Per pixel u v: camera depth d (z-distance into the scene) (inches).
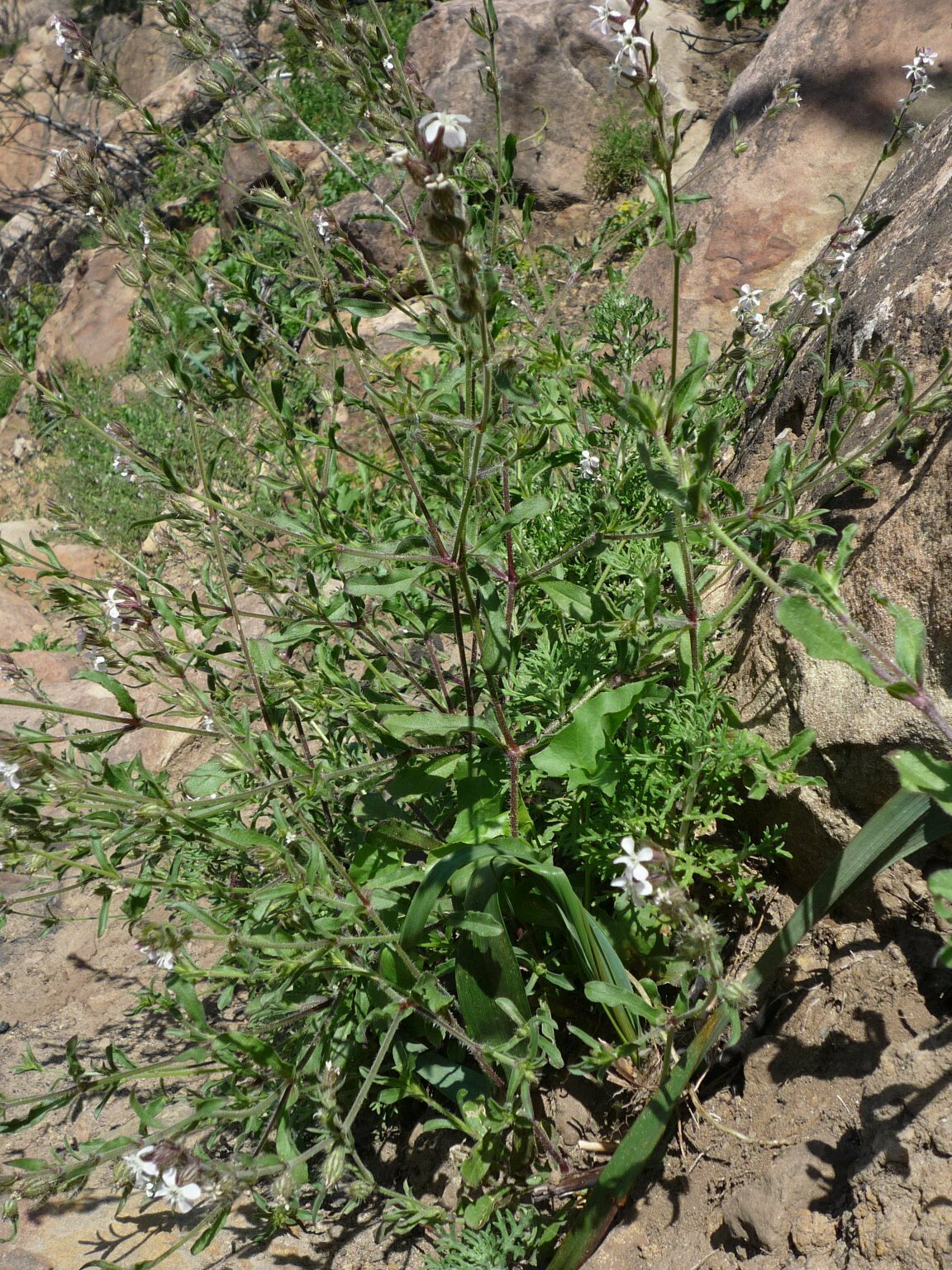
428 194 8.8
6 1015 16.6
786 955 9.9
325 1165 9.1
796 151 21.7
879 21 21.9
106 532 36.3
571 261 14.8
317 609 12.7
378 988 11.3
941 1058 9.2
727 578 14.2
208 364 14.5
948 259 12.8
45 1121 14.1
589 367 14.1
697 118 36.0
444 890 11.7
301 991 12.3
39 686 13.1
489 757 12.3
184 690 14.1
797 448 14.6
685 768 11.7
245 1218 12.1
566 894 10.2
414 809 13.7
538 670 12.3
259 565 14.2
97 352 51.8
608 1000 9.2
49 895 11.1
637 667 11.8
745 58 37.6
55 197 79.1
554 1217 10.5
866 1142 9.1
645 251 14.3
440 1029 11.7
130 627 11.9
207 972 9.5
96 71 13.2
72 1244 11.9
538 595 14.1
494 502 13.6
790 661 11.8
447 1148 11.9
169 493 12.8
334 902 10.1
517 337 14.4
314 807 13.6
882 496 11.7
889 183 16.5
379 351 27.3
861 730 10.8
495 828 11.7
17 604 30.4
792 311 16.6
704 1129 10.5
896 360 12.3
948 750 10.1
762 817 12.0
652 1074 10.8
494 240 12.2
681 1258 9.7
